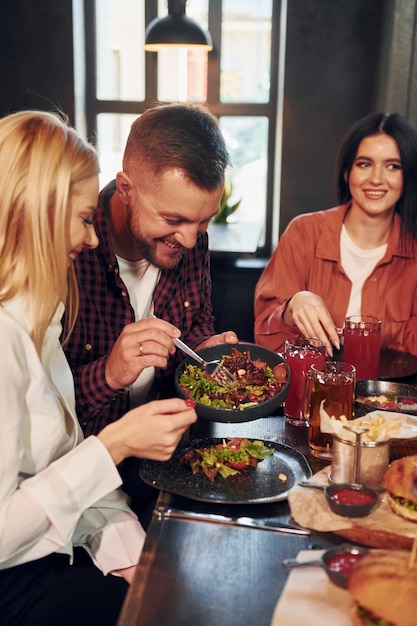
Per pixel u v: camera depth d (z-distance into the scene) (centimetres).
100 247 175
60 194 115
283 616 86
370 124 221
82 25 415
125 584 135
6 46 403
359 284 235
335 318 236
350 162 228
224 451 130
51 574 135
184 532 109
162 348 147
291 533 109
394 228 233
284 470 127
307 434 147
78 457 117
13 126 115
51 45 401
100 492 118
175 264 165
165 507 115
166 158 144
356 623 84
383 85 363
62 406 135
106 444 119
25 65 405
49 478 115
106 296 179
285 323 211
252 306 426
